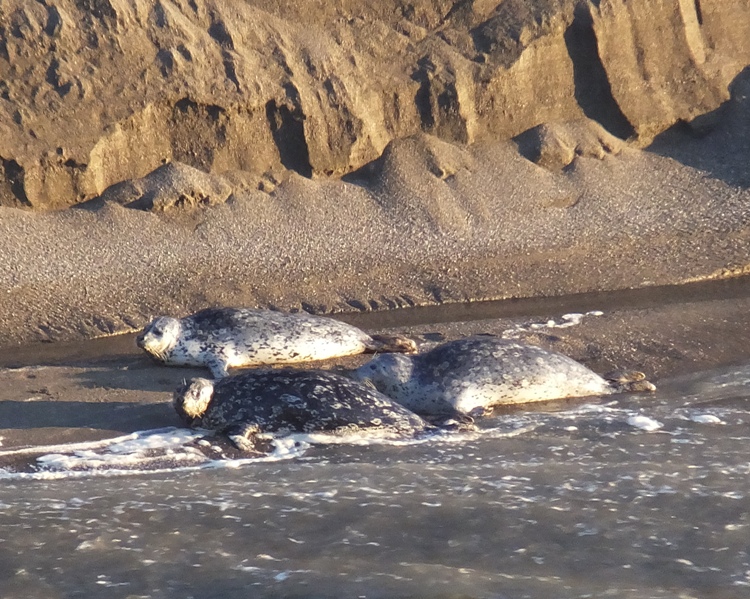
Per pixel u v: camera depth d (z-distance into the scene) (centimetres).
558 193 5066
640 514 2012
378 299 4434
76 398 3138
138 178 4841
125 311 4247
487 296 4462
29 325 4103
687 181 5188
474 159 5200
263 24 5175
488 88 5328
